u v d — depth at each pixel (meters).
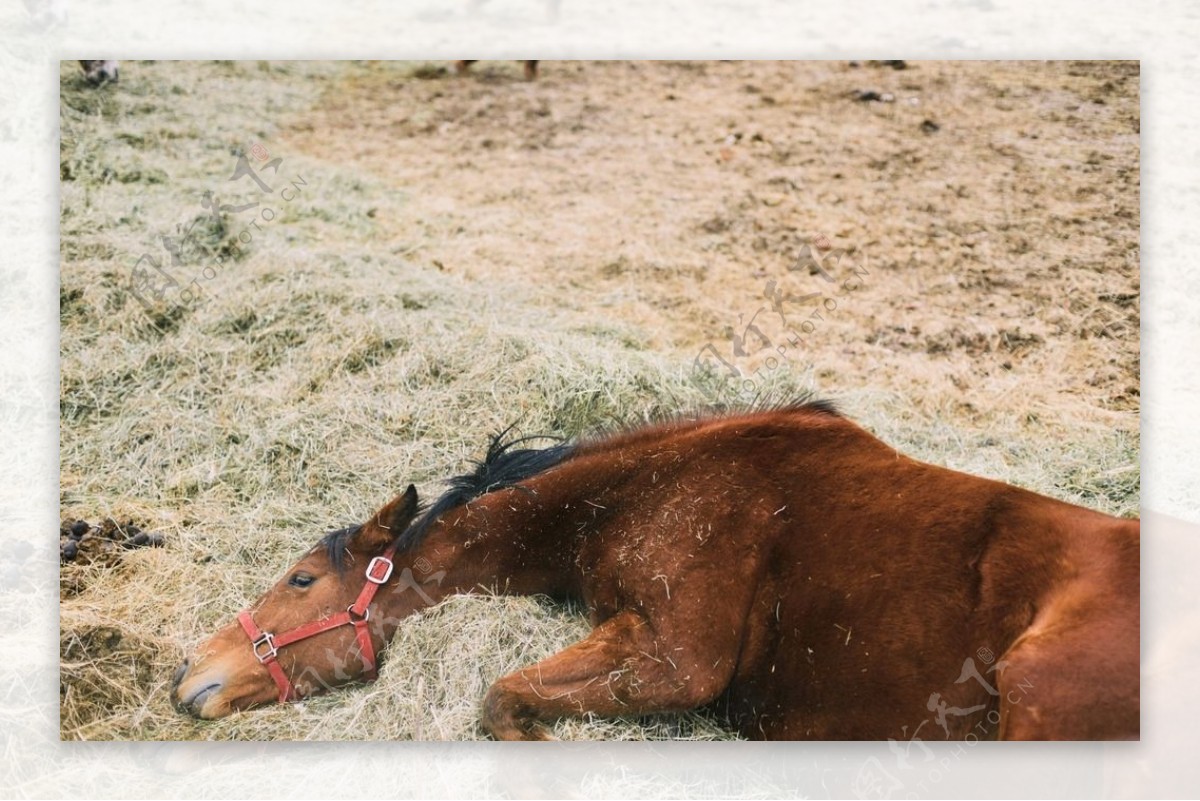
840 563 2.56
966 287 3.54
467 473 3.08
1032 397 3.27
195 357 3.33
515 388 3.21
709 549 2.64
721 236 3.77
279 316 3.41
